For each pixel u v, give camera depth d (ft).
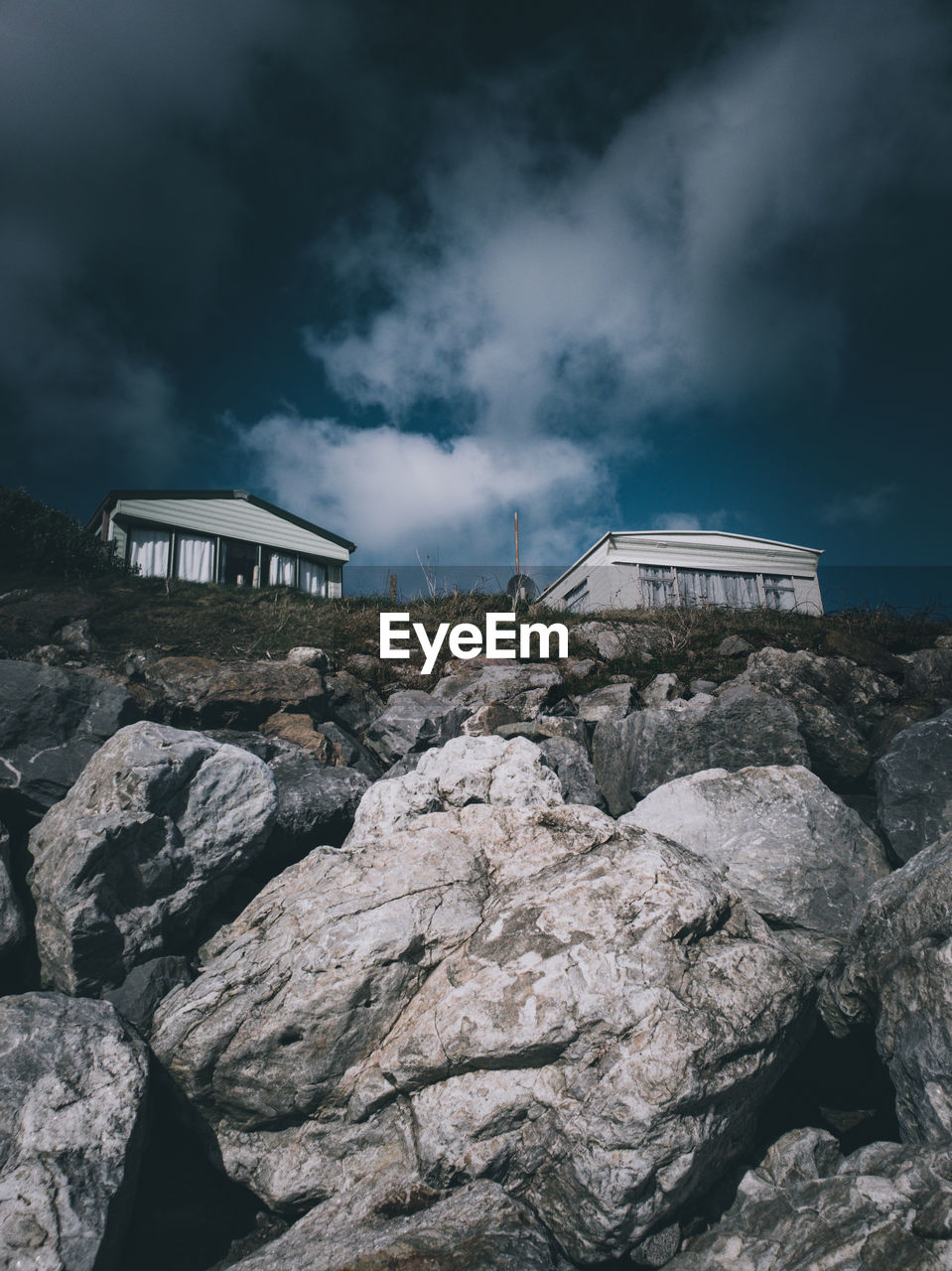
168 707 24.08
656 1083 10.36
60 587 37.65
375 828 16.90
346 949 12.14
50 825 15.53
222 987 12.42
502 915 12.59
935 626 40.75
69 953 13.12
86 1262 9.04
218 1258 11.17
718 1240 10.21
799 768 17.69
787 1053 12.28
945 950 10.84
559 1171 10.74
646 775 21.81
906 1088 11.14
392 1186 11.09
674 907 12.19
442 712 26.32
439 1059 11.19
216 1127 12.37
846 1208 9.49
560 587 75.10
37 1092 10.61
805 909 15.29
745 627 39.60
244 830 15.93
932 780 17.10
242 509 66.49
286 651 32.89
